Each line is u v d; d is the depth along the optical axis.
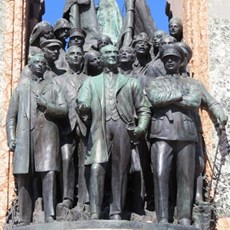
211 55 11.98
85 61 9.83
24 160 9.06
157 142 9.13
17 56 11.73
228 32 12.15
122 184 8.95
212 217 9.43
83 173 9.27
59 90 9.32
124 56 9.82
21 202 9.15
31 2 13.04
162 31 10.38
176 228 8.74
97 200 8.80
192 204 9.17
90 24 11.12
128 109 9.05
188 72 10.89
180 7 12.89
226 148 9.47
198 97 9.25
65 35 10.30
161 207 8.96
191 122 9.21
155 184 9.05
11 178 11.02
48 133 9.17
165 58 9.46
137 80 9.27
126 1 11.22
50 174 9.08
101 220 8.59
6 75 11.62
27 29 12.36
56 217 9.00
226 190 11.08
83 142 9.30
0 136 11.26
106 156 8.88
